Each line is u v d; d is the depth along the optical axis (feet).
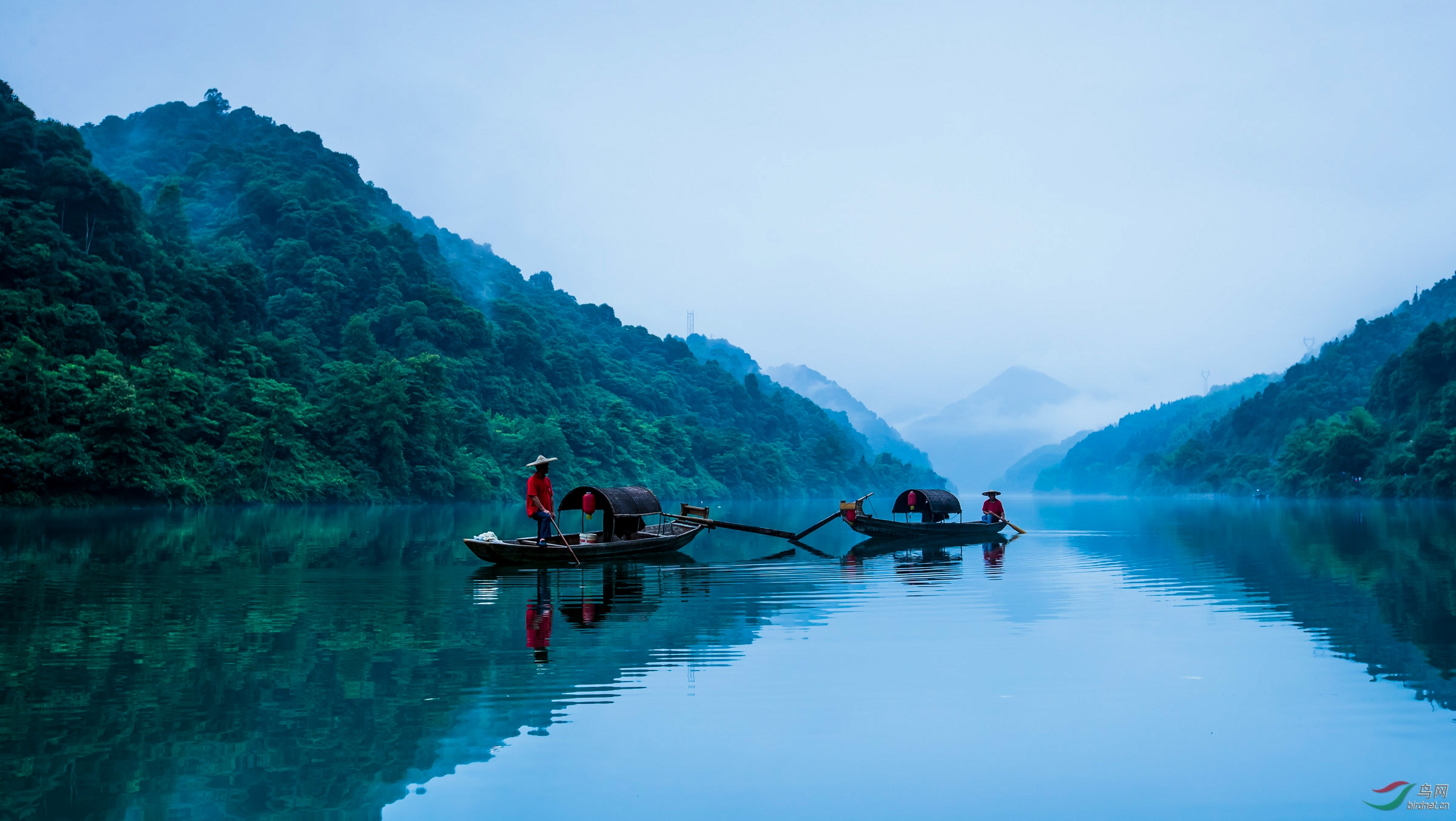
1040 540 118.73
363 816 20.67
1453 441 335.67
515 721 28.37
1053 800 22.38
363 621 46.55
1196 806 22.03
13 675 33.60
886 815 21.26
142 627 43.88
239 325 362.74
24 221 279.90
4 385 205.46
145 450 226.99
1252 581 65.51
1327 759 25.36
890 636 43.01
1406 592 58.39
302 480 284.00
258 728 27.22
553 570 75.77
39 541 98.94
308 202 583.17
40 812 20.62
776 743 26.45
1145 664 36.70
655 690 32.27
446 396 420.77
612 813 21.17
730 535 137.59
